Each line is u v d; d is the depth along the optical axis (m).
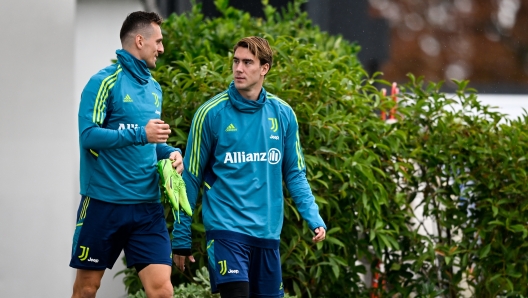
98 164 17.55
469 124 26.08
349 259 24.52
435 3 65.50
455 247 25.69
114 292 27.66
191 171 18.47
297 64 23.48
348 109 24.44
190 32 27.62
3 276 19.28
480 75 66.25
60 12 22.25
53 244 21.95
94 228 17.64
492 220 25.73
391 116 26.55
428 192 26.19
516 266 26.05
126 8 29.05
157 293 17.95
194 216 22.39
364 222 24.06
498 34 66.69
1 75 19.45
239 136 18.30
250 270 18.64
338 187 23.77
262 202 18.39
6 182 19.52
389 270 25.72
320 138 23.17
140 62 17.83
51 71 21.88
